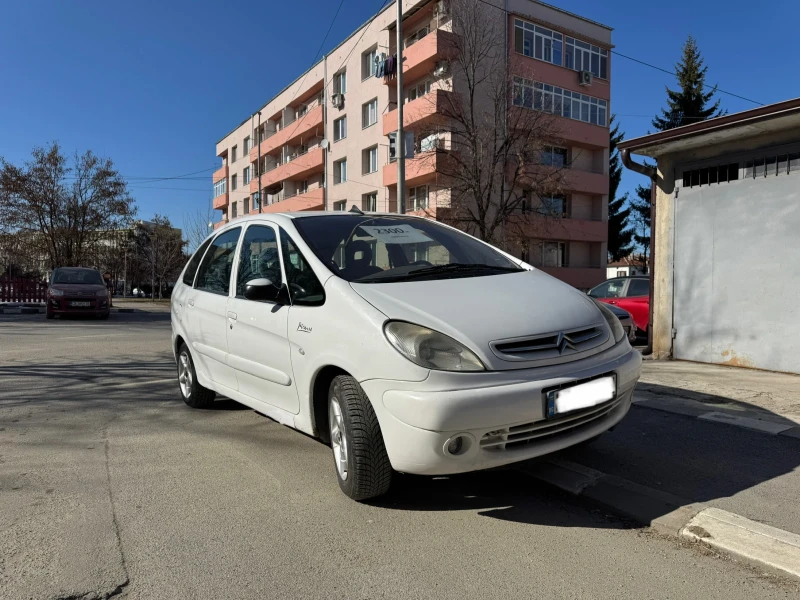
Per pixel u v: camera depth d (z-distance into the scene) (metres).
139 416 5.20
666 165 7.45
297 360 3.47
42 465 3.90
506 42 26.75
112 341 11.27
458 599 2.32
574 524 2.99
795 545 2.57
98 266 34.81
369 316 3.00
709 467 3.58
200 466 3.88
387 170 28.86
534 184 23.89
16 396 6.01
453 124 25.09
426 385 2.71
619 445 4.00
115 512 3.16
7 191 30.83
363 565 2.59
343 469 3.24
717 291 6.92
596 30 30.89
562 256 32.22
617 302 10.62
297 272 3.70
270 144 44.31
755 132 6.33
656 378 6.04
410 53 26.66
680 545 2.74
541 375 2.83
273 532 2.92
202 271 5.21
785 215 6.25
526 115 23.25
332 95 34.91
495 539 2.83
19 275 38.12
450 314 2.97
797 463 3.61
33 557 2.67
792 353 6.21
